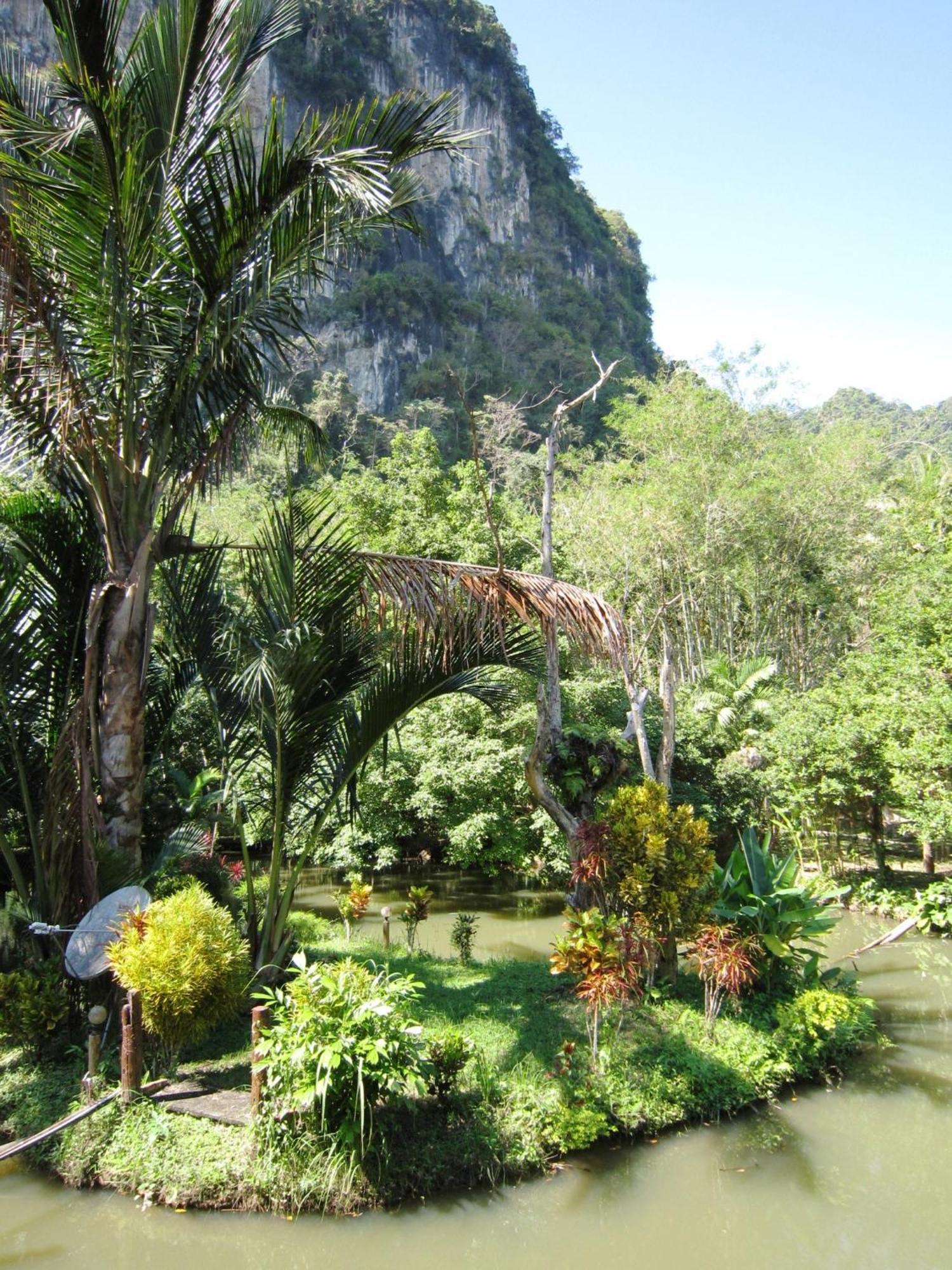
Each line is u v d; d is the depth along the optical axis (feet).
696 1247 14.70
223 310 18.67
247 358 19.83
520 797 40.73
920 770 35.17
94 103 16.08
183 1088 16.87
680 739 44.01
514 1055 18.45
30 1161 15.81
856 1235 15.05
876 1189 16.34
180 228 17.34
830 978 23.82
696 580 70.38
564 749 25.13
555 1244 14.62
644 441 72.69
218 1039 19.10
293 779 21.35
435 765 39.96
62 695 20.72
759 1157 17.24
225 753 22.39
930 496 71.82
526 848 40.47
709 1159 17.04
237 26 19.07
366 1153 15.02
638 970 20.58
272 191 17.76
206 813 27.58
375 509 57.41
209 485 21.15
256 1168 14.78
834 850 44.57
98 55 17.13
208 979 16.40
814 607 76.89
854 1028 22.09
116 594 19.43
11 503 20.68
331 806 21.98
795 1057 20.36
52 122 18.70
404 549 54.03
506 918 36.73
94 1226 14.48
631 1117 17.33
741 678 58.08
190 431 19.74
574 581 65.67
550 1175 15.99
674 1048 19.34
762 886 23.06
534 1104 16.87
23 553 20.18
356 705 22.02
